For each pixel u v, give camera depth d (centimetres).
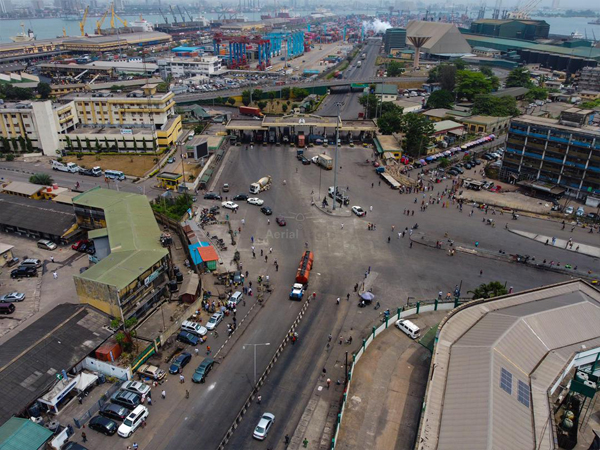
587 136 13650
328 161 16675
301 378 7362
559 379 6431
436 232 12244
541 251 11356
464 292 9688
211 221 12588
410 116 18200
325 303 9262
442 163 17062
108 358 7319
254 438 6300
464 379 6269
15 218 11800
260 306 9131
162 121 19538
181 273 10138
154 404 6819
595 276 10262
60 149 17975
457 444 5397
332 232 12238
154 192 14562
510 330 7006
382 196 14525
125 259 8738
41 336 7350
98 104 19350
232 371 7481
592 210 13688
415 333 8200
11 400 6309
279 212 13350
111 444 6166
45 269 10362
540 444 5438
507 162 15750
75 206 11300
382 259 10956
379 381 7288
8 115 17450
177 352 7862
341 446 6172
